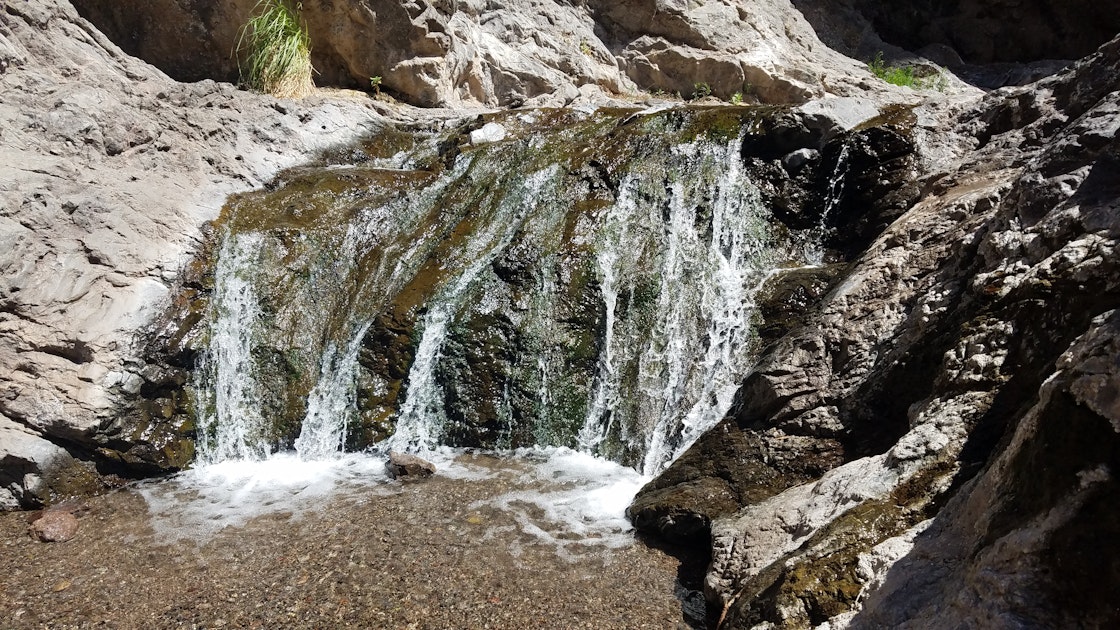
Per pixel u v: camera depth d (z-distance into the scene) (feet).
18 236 19.11
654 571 14.48
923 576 9.40
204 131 26.61
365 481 19.03
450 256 23.32
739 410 16.99
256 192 25.84
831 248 21.13
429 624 12.89
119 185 22.26
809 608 10.44
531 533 15.99
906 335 14.82
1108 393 7.75
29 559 15.65
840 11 52.06
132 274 20.79
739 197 22.06
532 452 20.27
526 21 41.16
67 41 25.53
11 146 21.03
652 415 19.65
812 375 15.90
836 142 21.42
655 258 21.63
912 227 17.06
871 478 12.19
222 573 14.76
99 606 13.80
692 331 20.29
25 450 18.01
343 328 23.02
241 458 21.01
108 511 17.78
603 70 41.60
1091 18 51.29
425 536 15.92
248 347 22.13
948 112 21.13
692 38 42.65
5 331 18.40
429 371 21.25
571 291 21.18
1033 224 13.41
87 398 18.76
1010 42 52.60
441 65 35.27
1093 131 13.33
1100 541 7.30
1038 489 8.24
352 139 30.63
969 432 11.67
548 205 23.41
